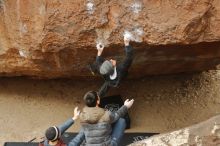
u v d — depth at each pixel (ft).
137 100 34.12
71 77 33.12
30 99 34.37
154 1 25.27
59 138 23.44
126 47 25.30
